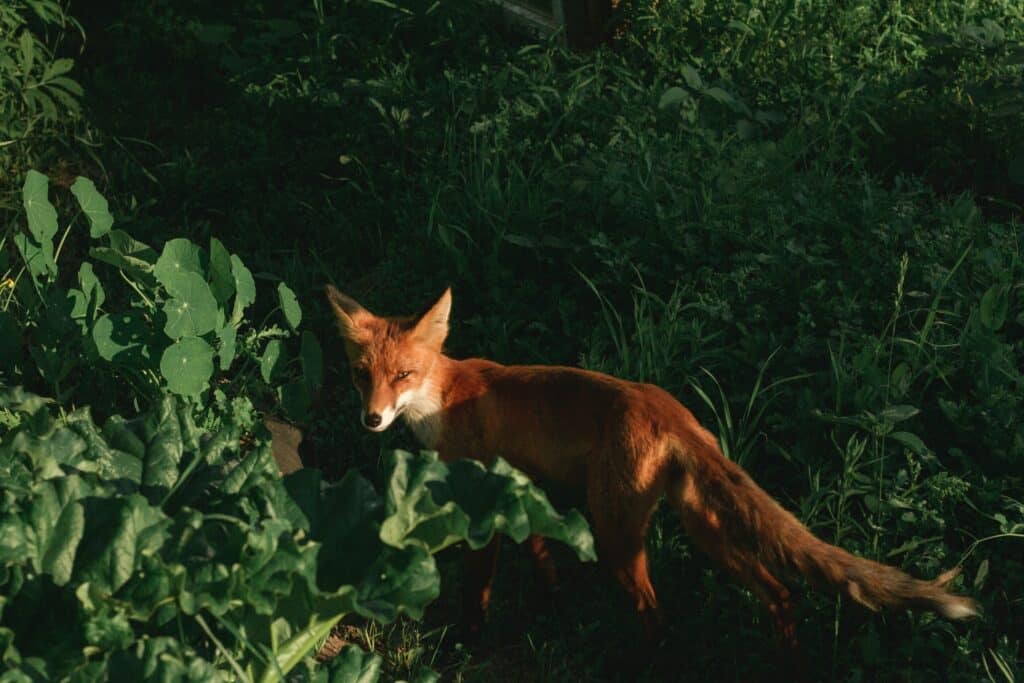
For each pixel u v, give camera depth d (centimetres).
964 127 855
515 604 578
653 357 627
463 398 546
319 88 952
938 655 500
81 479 340
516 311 712
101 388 596
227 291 572
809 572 459
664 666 521
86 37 1073
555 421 524
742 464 581
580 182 764
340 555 353
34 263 609
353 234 823
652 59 963
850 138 864
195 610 309
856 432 586
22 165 882
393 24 1002
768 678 510
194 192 878
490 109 891
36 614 319
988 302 609
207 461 404
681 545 560
